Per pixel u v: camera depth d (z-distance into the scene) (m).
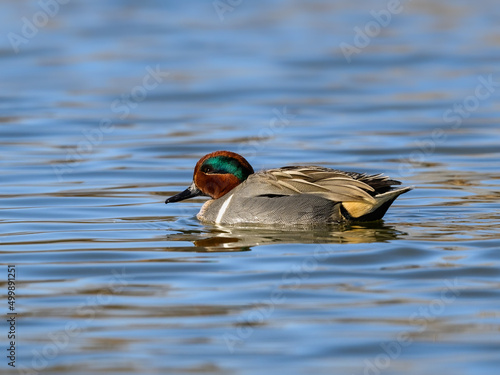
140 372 8.94
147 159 20.59
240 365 9.05
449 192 16.98
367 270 11.98
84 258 12.80
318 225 14.30
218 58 32.94
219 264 12.40
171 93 28.27
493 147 21.48
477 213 15.18
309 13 40.56
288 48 34.34
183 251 13.11
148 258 12.77
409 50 33.88
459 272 11.78
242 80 29.92
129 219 15.33
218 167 15.41
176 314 10.47
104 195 17.25
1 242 13.73
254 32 37.12
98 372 8.98
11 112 25.80
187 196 15.55
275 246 13.26
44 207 16.22
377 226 14.35
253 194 14.66
